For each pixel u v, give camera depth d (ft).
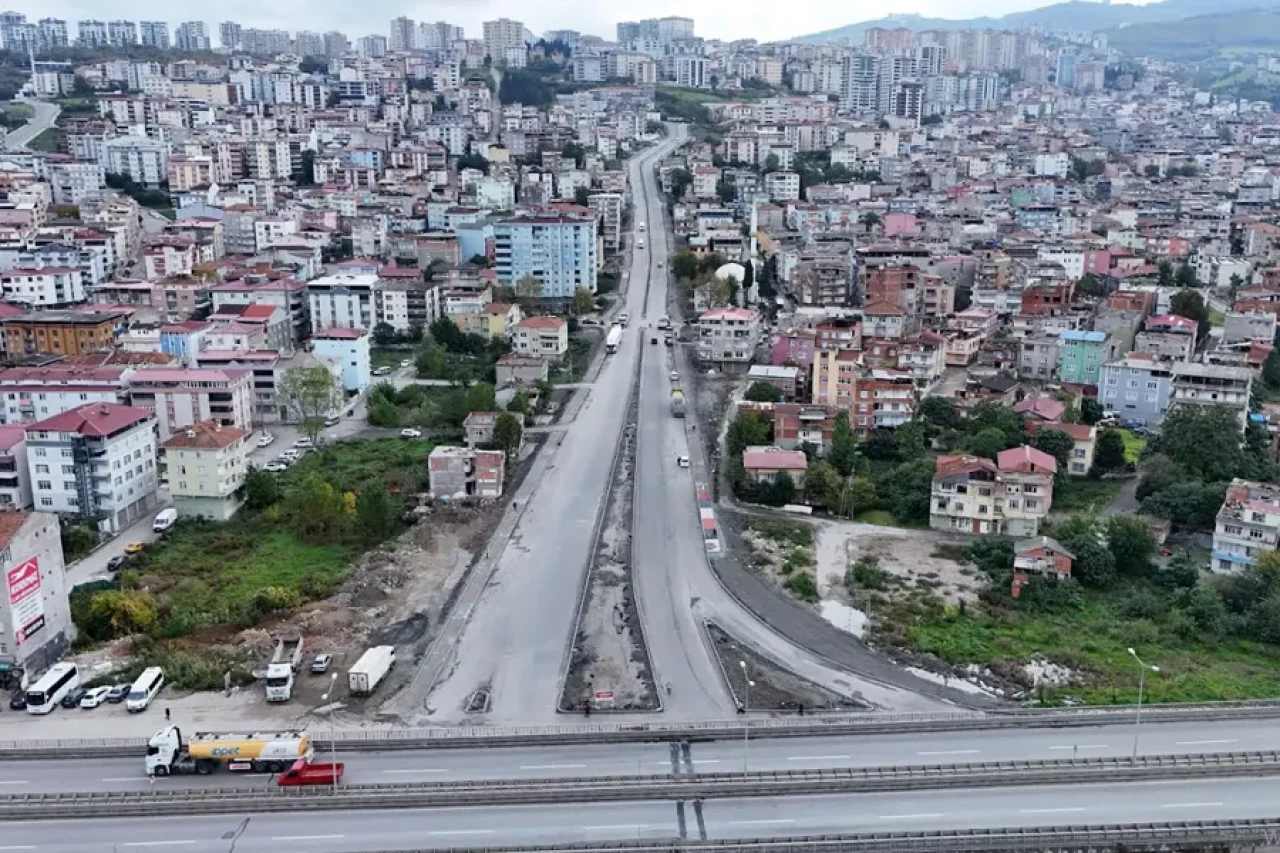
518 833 320.29
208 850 313.53
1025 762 348.18
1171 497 577.43
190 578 526.16
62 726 387.75
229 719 393.29
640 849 304.09
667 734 373.20
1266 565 496.64
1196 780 346.74
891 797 337.52
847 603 499.92
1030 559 514.68
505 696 412.57
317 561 549.13
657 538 572.51
